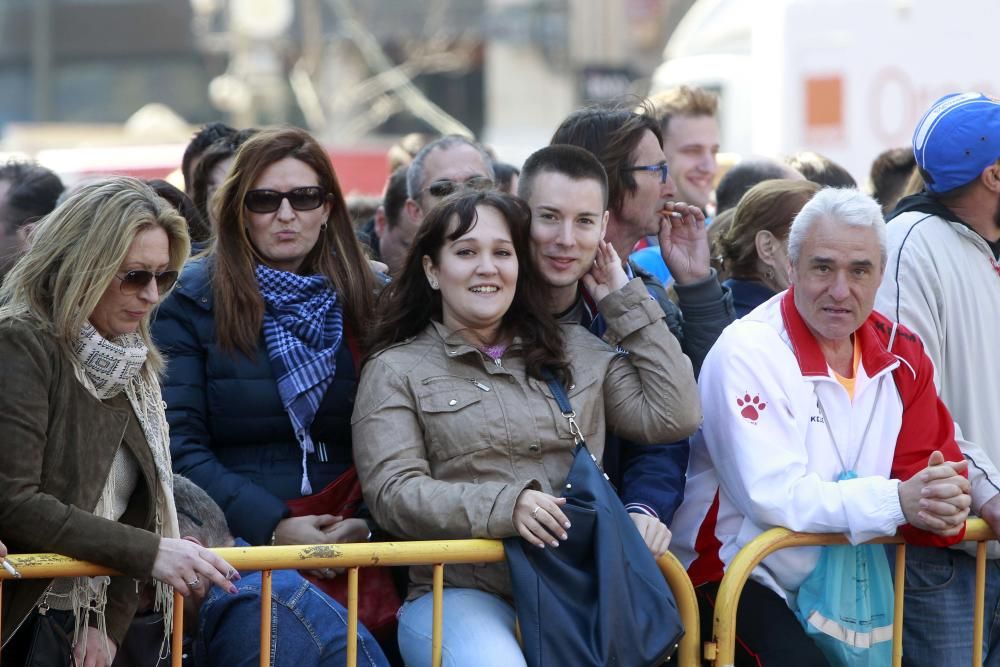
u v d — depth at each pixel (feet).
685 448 45.24
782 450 43.11
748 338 44.14
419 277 44.27
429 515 40.50
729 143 145.69
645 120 50.65
